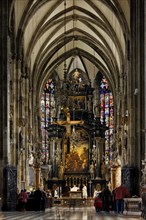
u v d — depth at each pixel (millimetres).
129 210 31031
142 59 36969
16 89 47250
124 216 27812
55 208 48469
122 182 41375
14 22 46781
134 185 38531
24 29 48531
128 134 44156
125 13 46625
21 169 49469
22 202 37750
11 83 46219
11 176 37906
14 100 46219
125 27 46750
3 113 38375
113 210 37562
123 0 46188
